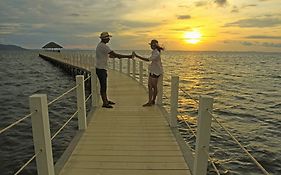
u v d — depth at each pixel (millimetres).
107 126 5977
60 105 15484
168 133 5539
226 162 8352
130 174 3783
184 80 31078
